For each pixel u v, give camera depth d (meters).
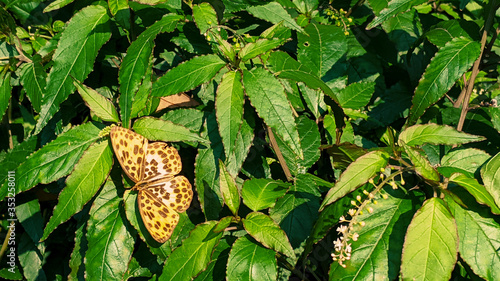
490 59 0.69
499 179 0.63
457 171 0.65
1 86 0.70
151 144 0.64
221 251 0.66
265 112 0.63
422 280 0.61
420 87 0.67
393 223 0.63
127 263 0.64
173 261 0.63
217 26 0.65
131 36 0.69
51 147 0.64
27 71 0.69
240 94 0.63
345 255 0.63
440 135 0.64
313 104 0.69
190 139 0.64
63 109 0.71
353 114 0.70
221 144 0.66
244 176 0.70
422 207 0.62
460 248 0.62
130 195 0.64
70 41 0.67
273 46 0.64
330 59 0.71
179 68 0.64
